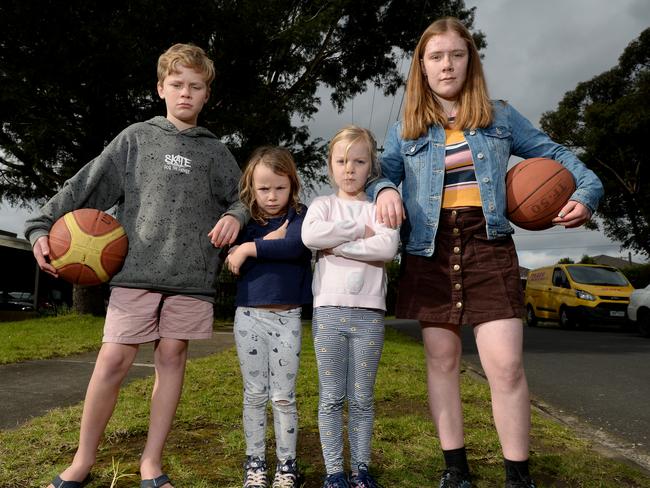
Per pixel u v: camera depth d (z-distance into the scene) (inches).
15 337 356.5
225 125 514.6
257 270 101.8
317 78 649.0
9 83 441.1
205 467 108.9
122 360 96.1
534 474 111.7
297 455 118.2
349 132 103.1
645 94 973.2
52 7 417.4
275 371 100.5
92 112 503.2
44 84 466.3
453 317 96.1
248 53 493.0
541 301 664.4
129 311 96.7
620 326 634.8
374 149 104.6
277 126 547.2
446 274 97.9
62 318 532.1
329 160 106.3
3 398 170.7
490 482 104.7
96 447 95.0
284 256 100.8
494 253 96.7
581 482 107.2
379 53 642.8
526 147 105.8
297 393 180.7
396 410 163.3
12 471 102.2
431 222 98.9
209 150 106.5
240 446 119.9
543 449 129.2
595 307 575.8
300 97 607.8
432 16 613.3
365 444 97.4
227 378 204.4
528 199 98.1
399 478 104.6
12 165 595.5
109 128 513.7
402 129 106.6
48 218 98.5
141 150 102.0
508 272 95.9
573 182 100.0
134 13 440.8
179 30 457.4
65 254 96.0
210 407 156.1
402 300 102.0
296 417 100.9
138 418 140.7
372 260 96.7
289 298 100.7
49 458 109.9
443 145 101.0
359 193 105.9
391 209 95.6
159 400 98.9
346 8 579.2
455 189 99.3
